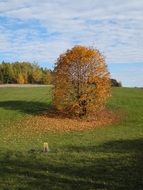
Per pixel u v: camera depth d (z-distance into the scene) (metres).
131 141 32.03
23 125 46.78
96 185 17.84
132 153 25.72
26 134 40.00
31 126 46.03
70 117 52.88
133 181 18.44
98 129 43.75
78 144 31.05
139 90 87.88
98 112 55.38
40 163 22.75
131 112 56.72
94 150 27.33
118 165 21.91
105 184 17.97
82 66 52.34
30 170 20.89
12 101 68.81
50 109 59.06
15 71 161.75
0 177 19.39
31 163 22.78
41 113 55.91
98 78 52.50
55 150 27.59
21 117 52.78
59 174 19.91
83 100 52.38
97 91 52.31
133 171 20.38
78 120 51.16
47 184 17.98
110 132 40.03
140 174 19.72
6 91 90.44
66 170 20.83
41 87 105.25
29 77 164.12
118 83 122.94
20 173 20.27
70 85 52.69
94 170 20.73
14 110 58.28
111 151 26.75
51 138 36.53
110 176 19.41
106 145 29.84
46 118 51.94
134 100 68.31
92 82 52.62
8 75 160.50
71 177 19.28
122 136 35.97
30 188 17.38
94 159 23.73
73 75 52.62
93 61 52.44
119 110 58.34
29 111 57.56
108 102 65.50
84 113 52.75
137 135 36.44
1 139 36.41
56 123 48.34
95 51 52.53
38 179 18.94
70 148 28.61
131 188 17.30
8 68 160.88
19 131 42.34
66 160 23.56
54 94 53.53
